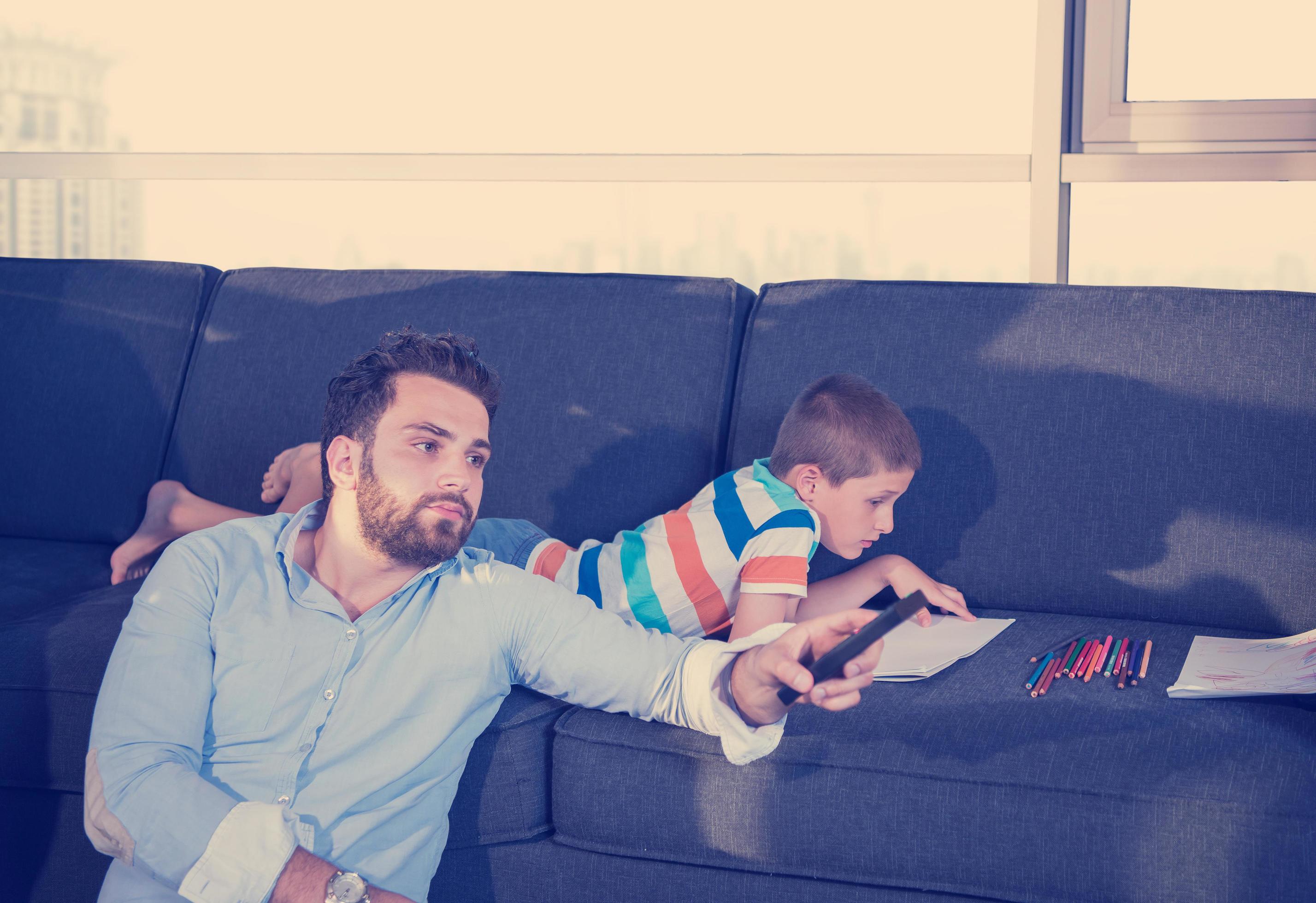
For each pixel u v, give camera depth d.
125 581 1.67
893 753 1.05
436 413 1.05
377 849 1.02
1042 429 1.50
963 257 2.17
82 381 1.91
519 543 1.51
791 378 1.61
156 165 2.32
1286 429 1.41
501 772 1.15
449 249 2.40
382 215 2.42
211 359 1.86
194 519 1.71
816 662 0.90
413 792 1.04
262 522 1.11
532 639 1.10
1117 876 0.98
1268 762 0.99
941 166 2.01
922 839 1.03
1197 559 1.42
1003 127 2.14
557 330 1.72
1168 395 1.47
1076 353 1.51
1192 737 1.03
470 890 1.18
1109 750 1.02
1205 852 0.96
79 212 2.54
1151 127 2.02
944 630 1.39
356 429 1.06
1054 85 1.95
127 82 2.53
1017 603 1.50
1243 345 1.46
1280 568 1.38
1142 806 0.97
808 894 1.08
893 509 1.53
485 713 1.11
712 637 1.40
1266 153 1.91
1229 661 1.21
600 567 1.40
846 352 1.60
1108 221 2.10
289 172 2.25
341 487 1.06
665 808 1.10
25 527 1.91
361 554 1.06
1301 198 2.00
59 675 1.25
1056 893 1.00
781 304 1.68
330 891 0.91
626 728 1.13
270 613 1.05
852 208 2.20
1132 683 1.16
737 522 1.33
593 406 1.67
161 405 1.89
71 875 1.29
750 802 1.07
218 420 1.83
